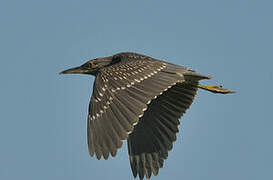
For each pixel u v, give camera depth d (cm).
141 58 1493
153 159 1484
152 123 1502
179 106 1484
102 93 1235
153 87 1268
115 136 1176
